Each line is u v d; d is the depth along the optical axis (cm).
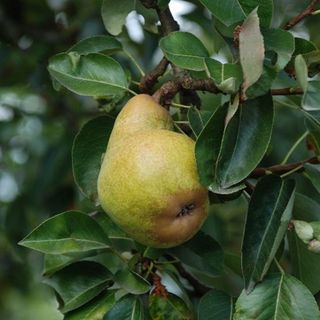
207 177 83
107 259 111
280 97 105
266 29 86
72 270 93
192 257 93
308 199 95
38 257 143
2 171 173
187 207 85
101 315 91
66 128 155
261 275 85
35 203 138
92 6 140
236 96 83
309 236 86
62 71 94
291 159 132
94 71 94
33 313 268
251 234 86
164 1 94
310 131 94
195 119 89
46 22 141
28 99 176
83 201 102
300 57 82
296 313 86
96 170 95
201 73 91
